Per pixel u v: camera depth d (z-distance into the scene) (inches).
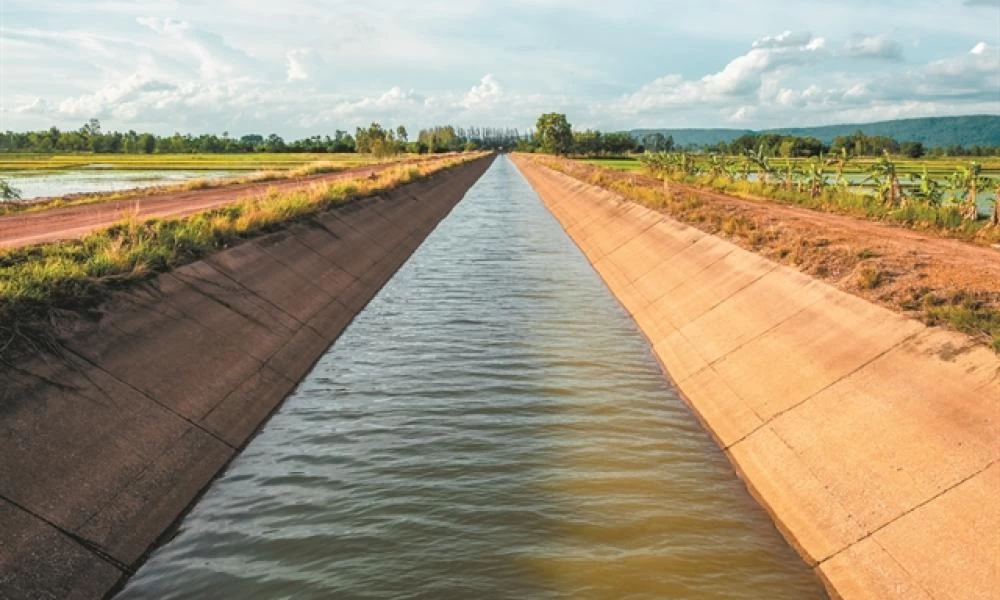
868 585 311.6
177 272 625.6
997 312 415.8
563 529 378.3
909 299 479.8
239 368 569.6
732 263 769.6
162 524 380.8
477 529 378.9
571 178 2802.7
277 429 524.1
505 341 765.3
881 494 344.8
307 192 1277.1
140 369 466.3
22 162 4596.5
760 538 371.6
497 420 536.7
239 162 4471.0
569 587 328.5
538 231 1820.9
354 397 590.6
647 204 1386.6
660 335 756.0
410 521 387.5
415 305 952.3
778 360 524.4
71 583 311.6
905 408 378.9
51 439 363.6
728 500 413.4
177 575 342.0
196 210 1088.8
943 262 589.9
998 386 344.8
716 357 608.7
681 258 930.7
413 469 453.4
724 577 336.2
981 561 278.4
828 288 563.5
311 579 337.1
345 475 445.1
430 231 1784.0
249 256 785.6
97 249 602.5
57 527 326.3
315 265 931.3
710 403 549.0
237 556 358.0
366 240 1239.5
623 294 998.4
